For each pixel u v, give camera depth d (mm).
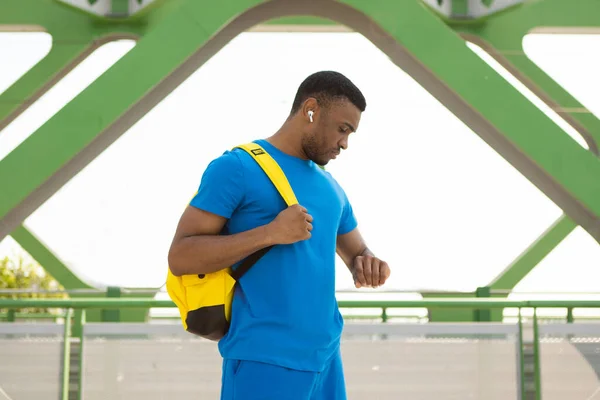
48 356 4336
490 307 4512
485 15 8031
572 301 4500
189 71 6562
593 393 4523
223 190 2309
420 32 5863
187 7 5723
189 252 2264
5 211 5500
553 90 8211
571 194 5871
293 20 8336
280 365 2287
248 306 2311
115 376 4383
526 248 8852
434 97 6527
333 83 2389
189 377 4406
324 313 2369
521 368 4500
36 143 5535
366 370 4457
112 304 4379
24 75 7754
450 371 4480
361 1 5848
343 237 2725
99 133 5590
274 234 2223
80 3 7477
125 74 5641
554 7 8297
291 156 2439
